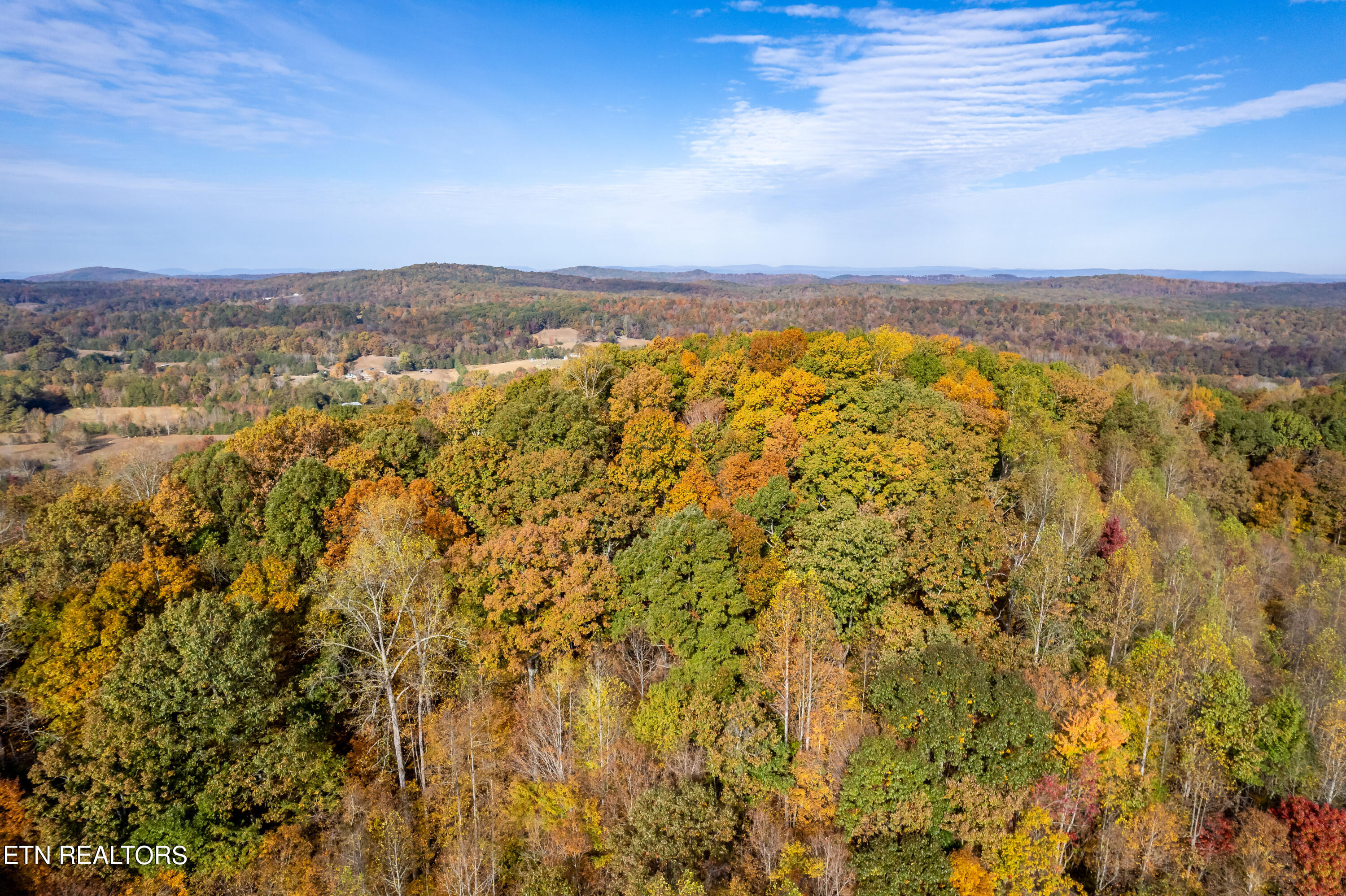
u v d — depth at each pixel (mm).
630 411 71562
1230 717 39156
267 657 37281
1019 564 46000
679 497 55000
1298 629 52094
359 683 40312
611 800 34875
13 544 49875
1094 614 46281
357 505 50375
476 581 43688
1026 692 35469
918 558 46000
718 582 41312
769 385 72562
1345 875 34188
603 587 43031
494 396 76562
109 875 32125
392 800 36969
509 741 39344
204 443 133750
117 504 47844
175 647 35438
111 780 31906
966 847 33406
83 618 36969
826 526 47156
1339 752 38094
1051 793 34438
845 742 35781
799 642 38062
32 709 36062
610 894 30656
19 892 30859
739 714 36344
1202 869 36219
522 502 52781
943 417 64938
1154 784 38688
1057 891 32875
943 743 34125
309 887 32688
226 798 34188
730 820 32531
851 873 31688
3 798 32500
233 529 50156
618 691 39156
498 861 33250
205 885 32688
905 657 38000
